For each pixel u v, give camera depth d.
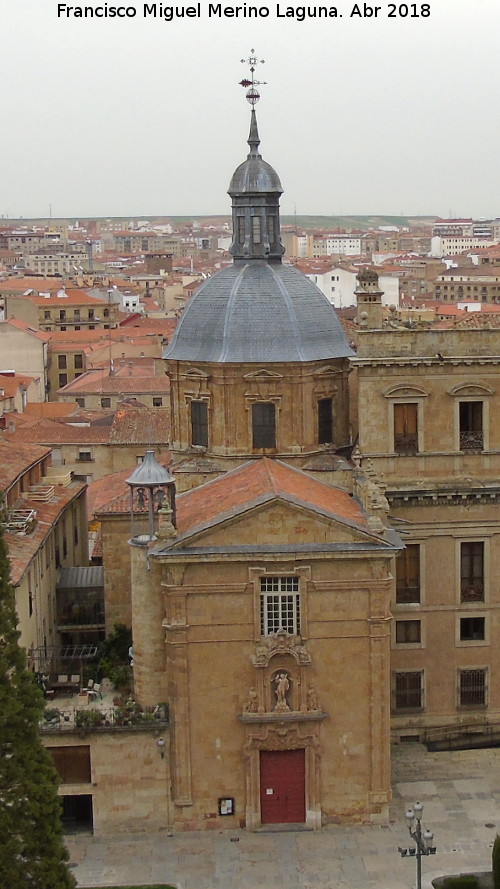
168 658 58.16
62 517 80.38
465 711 69.44
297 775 59.22
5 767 47.38
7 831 47.28
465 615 68.75
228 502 59.81
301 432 67.38
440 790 62.78
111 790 58.56
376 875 54.78
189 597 57.59
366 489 61.06
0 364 195.12
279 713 58.19
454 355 66.62
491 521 68.00
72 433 129.12
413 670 68.94
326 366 67.81
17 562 62.34
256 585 57.47
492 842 57.41
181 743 58.34
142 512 62.22
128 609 70.38
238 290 68.25
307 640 58.03
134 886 53.69
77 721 57.81
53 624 74.56
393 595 68.25
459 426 67.56
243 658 58.19
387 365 66.38
